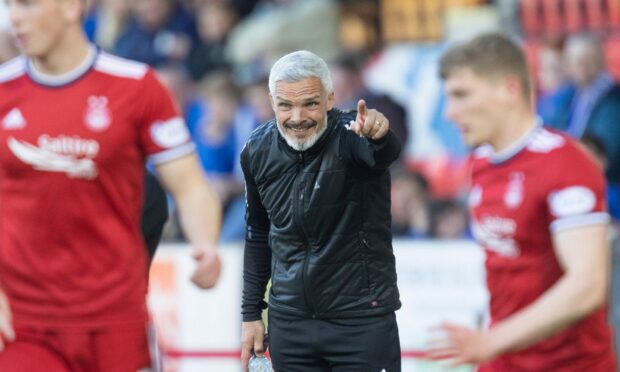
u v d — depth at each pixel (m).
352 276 17.02
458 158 32.47
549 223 13.16
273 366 17.91
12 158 14.13
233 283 29.30
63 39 14.04
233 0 35.66
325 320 17.20
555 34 33.38
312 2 35.12
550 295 11.92
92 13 36.31
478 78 13.13
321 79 16.30
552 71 32.19
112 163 14.22
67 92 14.11
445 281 28.78
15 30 13.91
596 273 12.10
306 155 16.72
